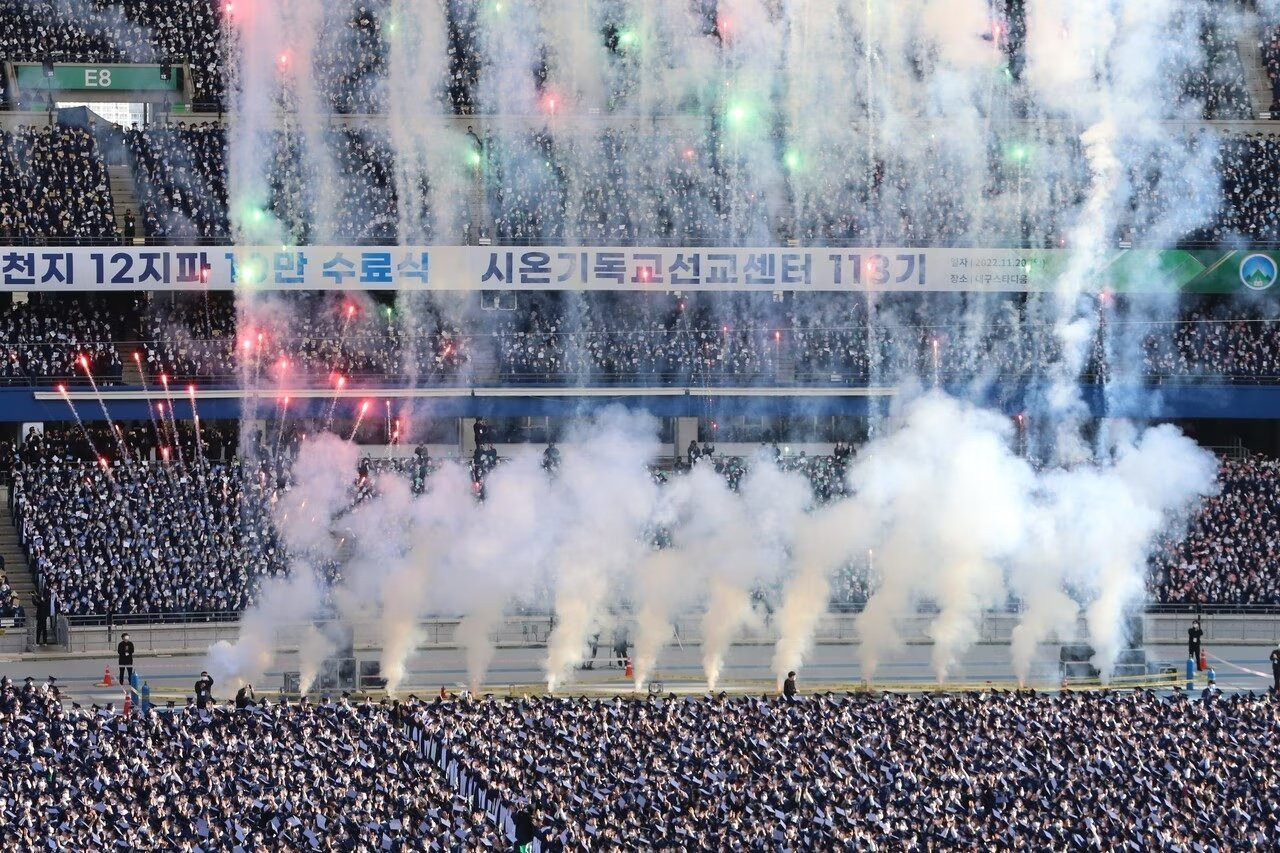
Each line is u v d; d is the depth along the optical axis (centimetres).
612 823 10088
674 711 11912
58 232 17912
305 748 11212
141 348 17938
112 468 17000
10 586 15912
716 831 10012
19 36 19438
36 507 16338
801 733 11488
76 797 10219
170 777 10569
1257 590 16400
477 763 10975
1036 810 10369
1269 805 10512
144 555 15925
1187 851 9794
